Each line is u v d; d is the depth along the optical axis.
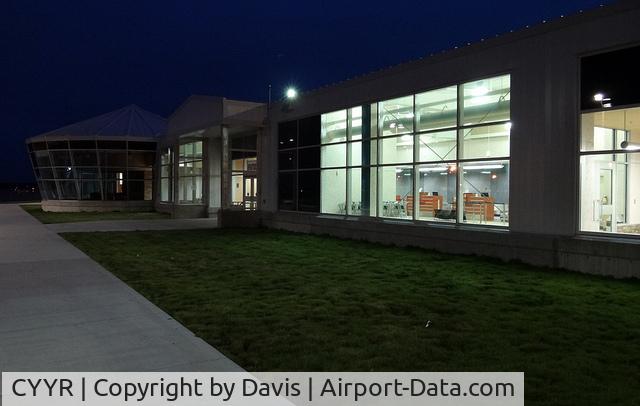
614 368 5.41
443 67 14.88
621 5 10.81
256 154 25.42
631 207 11.83
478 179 14.08
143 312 7.96
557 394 4.78
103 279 10.62
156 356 5.96
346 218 18.50
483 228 13.74
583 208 11.62
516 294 8.98
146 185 37.12
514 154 12.92
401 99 16.53
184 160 31.72
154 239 17.75
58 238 18.09
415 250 14.75
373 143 17.58
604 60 11.23
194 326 7.13
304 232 20.22
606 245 10.75
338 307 8.07
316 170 20.14
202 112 26.81
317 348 6.14
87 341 6.55
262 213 23.05
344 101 18.62
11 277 10.86
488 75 13.59
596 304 8.28
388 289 9.41
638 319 7.34
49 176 37.59
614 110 11.05
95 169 35.97
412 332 6.73
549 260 11.83
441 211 15.21
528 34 12.58
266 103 24.38
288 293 9.15
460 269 11.57
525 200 12.64
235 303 8.41
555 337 6.48
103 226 22.91
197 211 28.61
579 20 11.54
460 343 6.27
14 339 6.66
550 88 12.10
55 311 8.06
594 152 11.30
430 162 15.42
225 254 14.08
